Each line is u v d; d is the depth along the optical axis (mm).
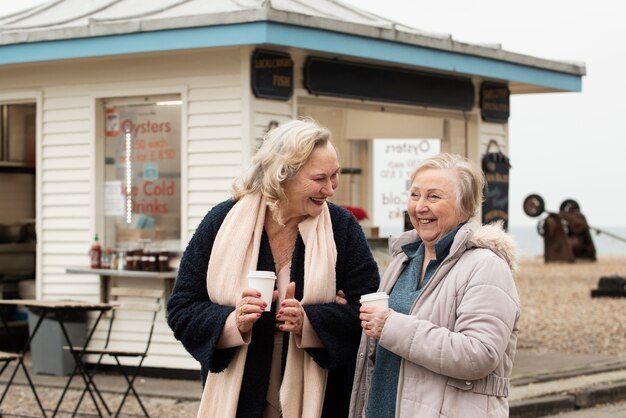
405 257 4918
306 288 4859
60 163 12172
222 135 11148
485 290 4488
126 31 10953
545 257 32781
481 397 4496
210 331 4797
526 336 15664
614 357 13602
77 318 11797
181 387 11000
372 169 14250
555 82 13797
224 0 11516
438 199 4672
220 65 11141
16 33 11648
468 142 13688
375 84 12102
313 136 4824
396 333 4496
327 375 4949
